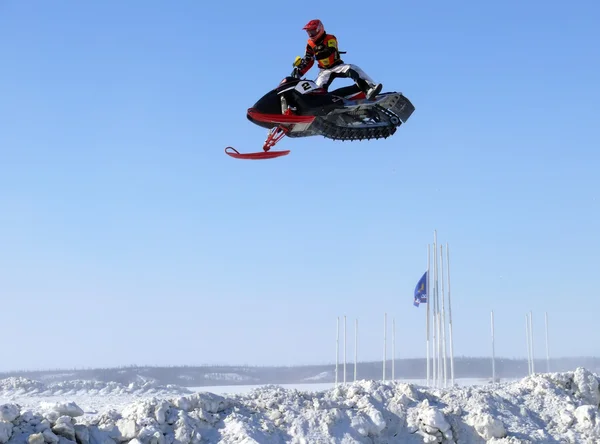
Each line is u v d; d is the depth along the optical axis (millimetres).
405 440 14508
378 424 14469
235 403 14453
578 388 17344
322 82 13656
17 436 11938
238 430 13312
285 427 13852
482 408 15469
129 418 13266
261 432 13484
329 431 13906
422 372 56062
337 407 14758
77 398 25094
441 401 15836
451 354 29859
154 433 12758
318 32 13695
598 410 17141
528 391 17141
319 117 13234
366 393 15531
